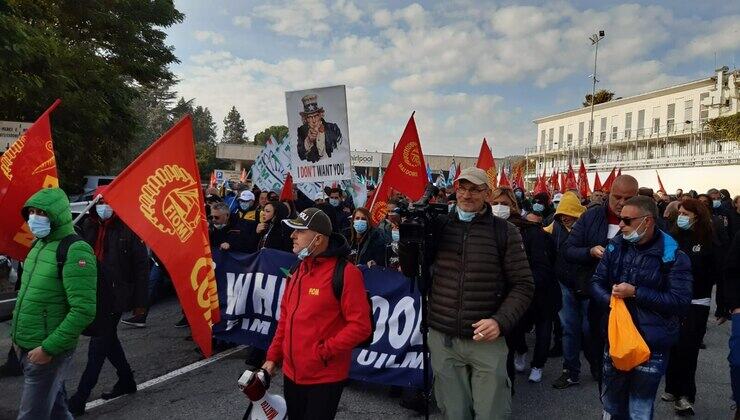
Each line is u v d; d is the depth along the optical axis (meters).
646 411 3.41
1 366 5.51
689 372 4.64
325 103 7.30
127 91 20.06
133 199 3.69
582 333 5.59
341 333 2.97
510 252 3.24
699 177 36.28
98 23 19.78
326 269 3.10
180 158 3.91
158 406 4.71
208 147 80.62
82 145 18.08
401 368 4.88
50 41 13.77
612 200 4.48
